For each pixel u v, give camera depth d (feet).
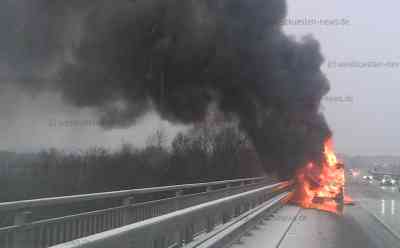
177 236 25.88
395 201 97.04
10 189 42.19
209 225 32.53
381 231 47.29
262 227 46.06
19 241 24.07
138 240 18.33
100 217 34.42
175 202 51.90
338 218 58.34
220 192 69.21
